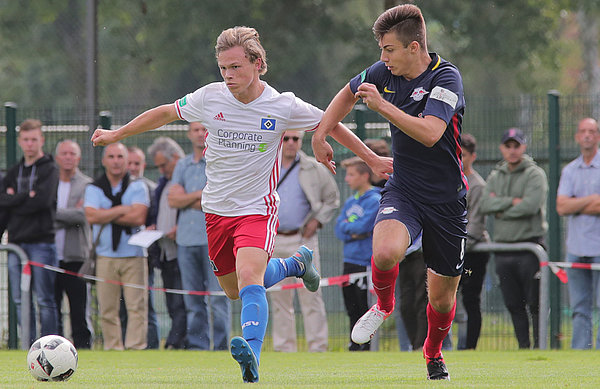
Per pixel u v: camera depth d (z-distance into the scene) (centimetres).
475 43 5544
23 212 2772
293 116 1540
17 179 2795
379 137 3030
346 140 1597
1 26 6134
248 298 1412
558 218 2922
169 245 2831
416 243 2567
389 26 1466
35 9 5988
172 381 1592
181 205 2723
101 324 2820
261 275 1449
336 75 5638
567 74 6353
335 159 3103
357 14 5678
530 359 2214
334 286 3080
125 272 2778
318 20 5500
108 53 5509
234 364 2133
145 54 5478
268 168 1532
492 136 3033
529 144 2972
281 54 5447
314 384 1446
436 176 1478
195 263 2739
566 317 2869
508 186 2689
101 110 3134
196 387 1323
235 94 1502
